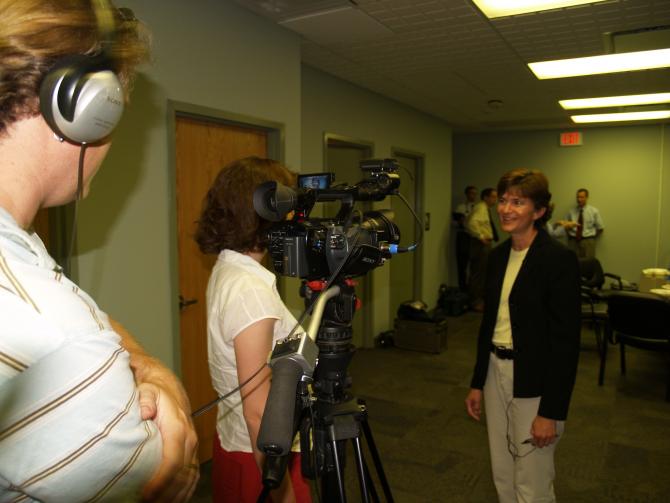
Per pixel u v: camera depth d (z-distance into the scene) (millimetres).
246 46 2754
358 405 933
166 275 2346
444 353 4742
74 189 490
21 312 374
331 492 917
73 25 439
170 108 2299
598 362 4414
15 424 363
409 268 5973
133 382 444
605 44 3410
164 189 2314
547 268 1610
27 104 423
